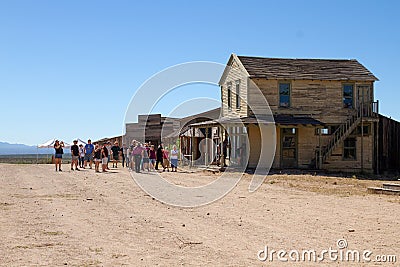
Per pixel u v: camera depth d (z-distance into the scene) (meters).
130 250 10.00
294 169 34.59
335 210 15.53
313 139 35.91
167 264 8.90
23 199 18.14
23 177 29.08
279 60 37.91
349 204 17.02
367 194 20.34
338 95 36.44
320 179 28.06
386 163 37.34
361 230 12.10
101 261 9.12
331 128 36.31
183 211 15.41
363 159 36.47
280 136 35.31
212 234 11.65
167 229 12.29
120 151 47.28
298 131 35.69
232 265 8.84
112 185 23.66
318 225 12.82
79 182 25.42
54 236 11.38
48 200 17.91
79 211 15.26
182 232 11.88
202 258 9.34
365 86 36.78
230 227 12.57
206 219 13.84
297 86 35.94
